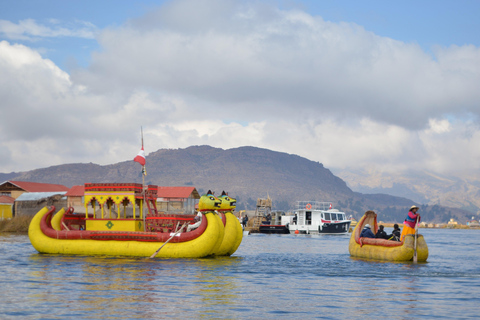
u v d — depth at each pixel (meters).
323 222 76.62
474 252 39.06
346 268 23.56
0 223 55.88
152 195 29.30
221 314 13.28
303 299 15.52
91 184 28.55
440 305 14.82
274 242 51.09
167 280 18.75
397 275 21.23
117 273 20.36
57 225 28.42
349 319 12.95
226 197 28.64
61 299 14.92
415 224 26.67
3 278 18.94
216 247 26.34
